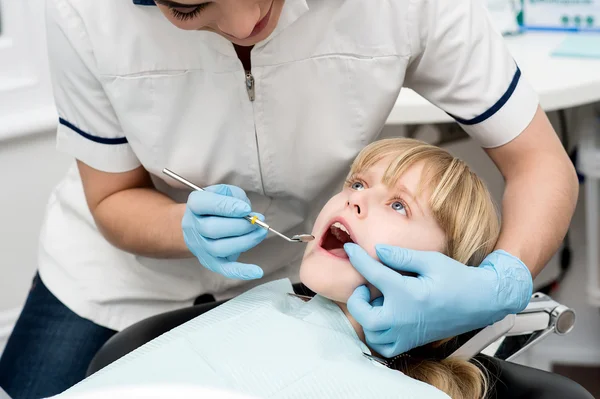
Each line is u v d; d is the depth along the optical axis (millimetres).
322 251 1069
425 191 1067
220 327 1035
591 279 1835
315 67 1108
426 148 1114
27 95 1912
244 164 1188
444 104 1161
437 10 1078
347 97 1131
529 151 1132
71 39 1115
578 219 1939
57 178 2002
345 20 1081
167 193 1319
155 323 1183
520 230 1074
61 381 1328
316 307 1089
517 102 1122
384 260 988
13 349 1383
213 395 610
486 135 1142
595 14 1799
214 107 1136
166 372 958
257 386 940
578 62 1634
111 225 1229
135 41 1104
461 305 984
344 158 1174
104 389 630
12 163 1942
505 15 1840
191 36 1091
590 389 1953
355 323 1074
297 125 1148
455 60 1102
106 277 1391
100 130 1188
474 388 1044
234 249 1062
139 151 1187
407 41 1093
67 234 1439
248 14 891
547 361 2061
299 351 987
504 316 1049
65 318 1386
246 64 1103
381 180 1086
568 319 1188
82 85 1155
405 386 958
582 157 1712
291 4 1025
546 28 1861
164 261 1375
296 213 1298
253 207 1273
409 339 998
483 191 1114
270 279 1398
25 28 1884
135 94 1132
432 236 1062
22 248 2029
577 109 1856
